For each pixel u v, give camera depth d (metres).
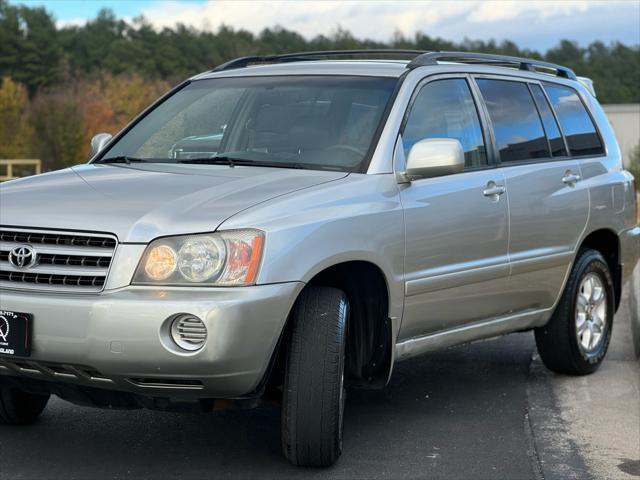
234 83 5.81
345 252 4.55
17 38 135.00
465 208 5.38
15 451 4.81
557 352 6.52
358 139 5.11
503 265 5.70
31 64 135.25
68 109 94.00
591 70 143.88
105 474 4.51
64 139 92.75
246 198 4.44
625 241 7.05
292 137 5.23
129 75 121.31
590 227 6.58
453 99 5.68
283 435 4.52
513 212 5.78
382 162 5.00
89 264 4.23
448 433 5.27
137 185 4.68
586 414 5.71
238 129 5.41
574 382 6.50
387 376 5.01
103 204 4.42
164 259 4.17
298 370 4.43
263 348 4.23
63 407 5.60
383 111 5.21
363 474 4.57
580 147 6.77
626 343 7.71
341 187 4.73
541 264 6.07
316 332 4.43
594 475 4.65
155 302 4.07
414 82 5.43
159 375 4.12
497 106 6.03
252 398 4.39
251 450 4.91
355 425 5.39
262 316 4.19
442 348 5.50
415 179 5.12
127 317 4.06
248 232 4.23
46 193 4.63
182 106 5.80
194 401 4.30
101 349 4.09
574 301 6.47
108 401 4.39
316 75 5.63
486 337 5.87
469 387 6.30
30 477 4.45
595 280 6.74
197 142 5.45
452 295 5.34
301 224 4.39
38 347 4.18
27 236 4.34
